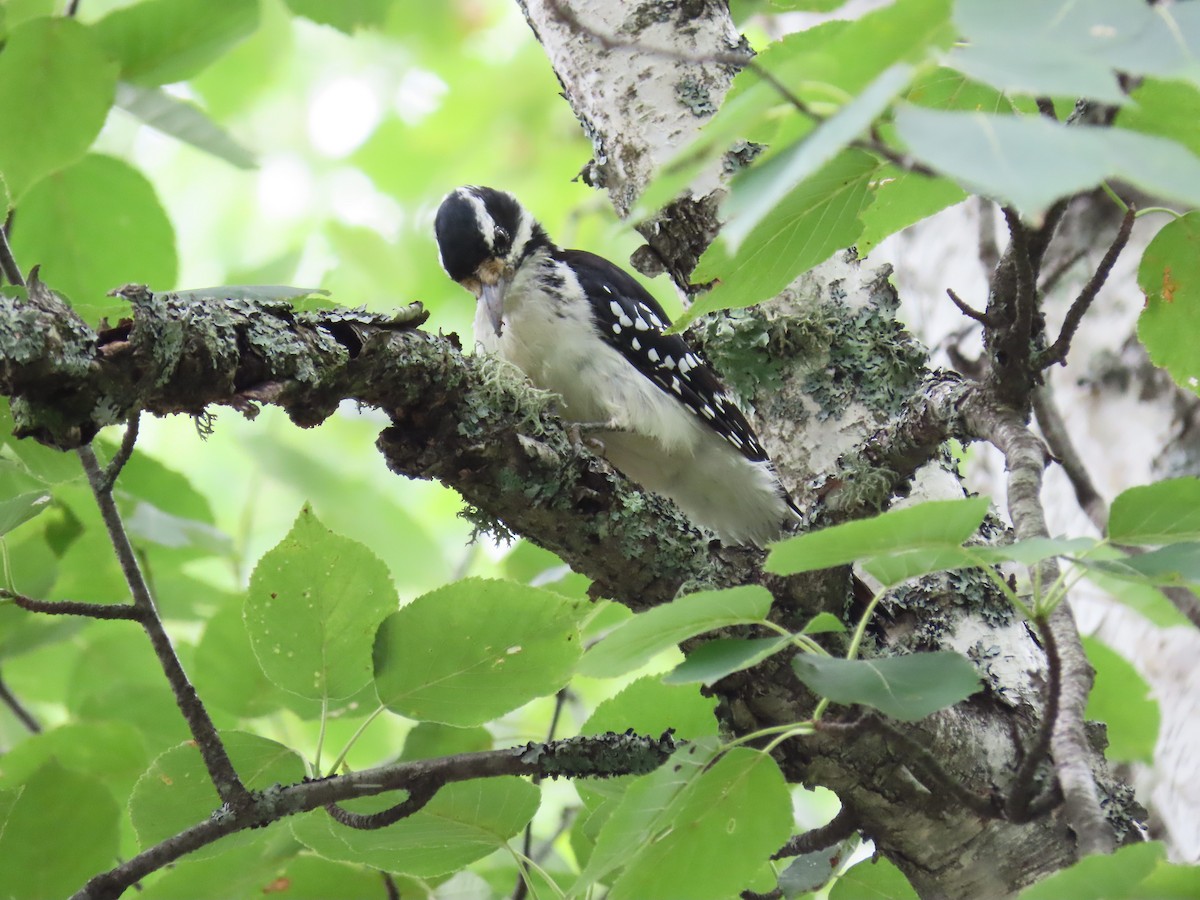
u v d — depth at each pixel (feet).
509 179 53.93
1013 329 15.35
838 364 22.41
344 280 47.19
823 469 21.88
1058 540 11.11
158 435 48.32
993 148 7.47
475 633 16.63
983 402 16.06
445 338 18.16
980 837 18.19
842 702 12.37
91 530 26.35
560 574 23.77
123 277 24.53
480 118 53.31
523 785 17.16
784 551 11.69
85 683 28.48
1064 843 18.21
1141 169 7.32
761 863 14.32
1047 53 7.75
